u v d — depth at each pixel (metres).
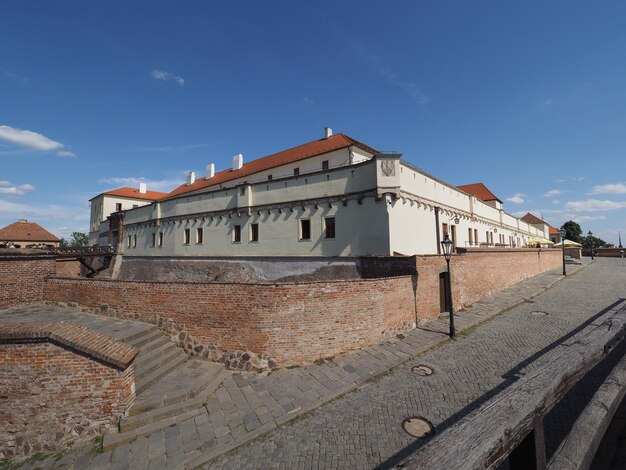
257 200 22.64
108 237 42.28
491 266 19.50
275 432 6.77
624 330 4.04
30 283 13.02
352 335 10.66
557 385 2.52
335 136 30.31
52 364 7.15
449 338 11.85
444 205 23.23
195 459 6.08
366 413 7.20
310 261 18.22
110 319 11.20
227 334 9.95
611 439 3.41
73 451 6.74
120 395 7.21
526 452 2.23
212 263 23.19
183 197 28.00
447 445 1.81
